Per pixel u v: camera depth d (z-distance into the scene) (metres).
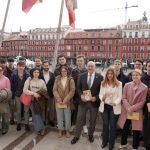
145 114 5.35
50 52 86.75
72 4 8.38
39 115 6.46
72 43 82.75
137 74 5.36
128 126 5.64
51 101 6.97
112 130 5.62
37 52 88.94
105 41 79.12
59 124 6.38
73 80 6.27
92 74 5.96
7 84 6.48
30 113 7.63
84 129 6.81
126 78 6.20
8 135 6.54
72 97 6.30
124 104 5.46
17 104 6.74
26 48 90.94
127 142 6.12
